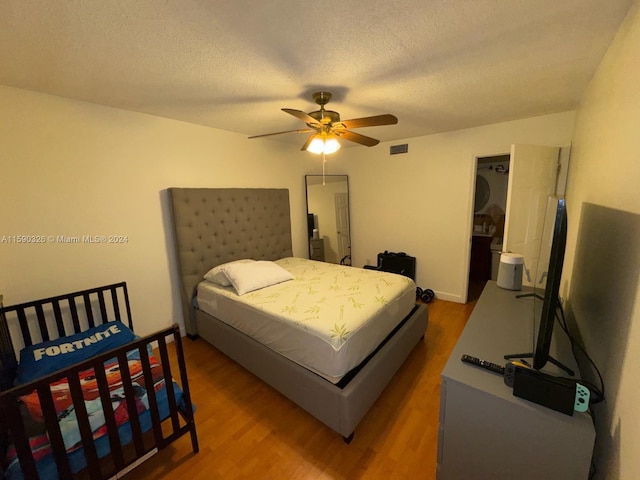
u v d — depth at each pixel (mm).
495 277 4551
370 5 1104
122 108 2289
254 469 1479
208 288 2590
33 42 1305
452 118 2773
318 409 1661
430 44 1406
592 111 1774
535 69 1702
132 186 2412
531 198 2566
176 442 1644
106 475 1212
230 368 2361
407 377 2188
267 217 3475
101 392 1153
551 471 979
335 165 4410
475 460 1135
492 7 1134
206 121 2699
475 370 1176
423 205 3689
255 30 1254
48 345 1790
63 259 2092
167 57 1479
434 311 3381
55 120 1987
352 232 4469
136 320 2545
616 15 1177
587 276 1424
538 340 1060
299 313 1891
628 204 969
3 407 921
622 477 823
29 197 1922
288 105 2246
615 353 961
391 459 1519
